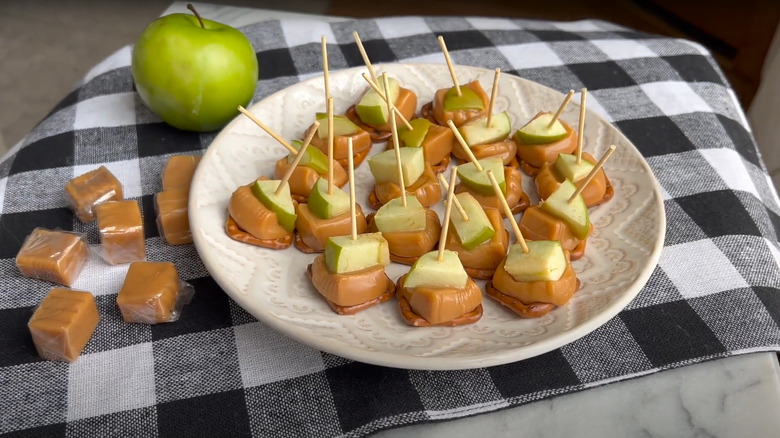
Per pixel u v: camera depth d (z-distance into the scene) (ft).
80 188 2.12
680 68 2.66
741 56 4.51
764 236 2.18
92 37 4.59
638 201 2.12
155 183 2.22
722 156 2.37
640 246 2.02
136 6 4.89
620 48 2.72
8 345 1.90
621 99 2.53
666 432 1.86
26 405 1.83
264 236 2.02
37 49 4.47
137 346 1.92
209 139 2.35
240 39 2.29
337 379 1.88
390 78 2.33
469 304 1.91
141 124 2.37
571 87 2.56
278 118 2.28
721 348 1.95
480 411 1.85
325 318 1.92
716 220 2.19
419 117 2.39
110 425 1.81
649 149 2.38
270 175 2.20
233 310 1.98
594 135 2.28
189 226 2.03
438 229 2.06
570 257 2.05
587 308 1.92
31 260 1.97
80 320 1.89
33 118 3.97
